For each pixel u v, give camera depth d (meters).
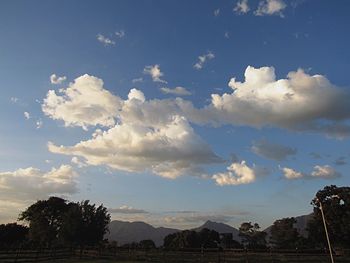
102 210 64.69
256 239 111.75
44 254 45.19
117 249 52.72
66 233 61.78
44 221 81.62
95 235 62.78
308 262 43.81
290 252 48.53
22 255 42.38
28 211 83.12
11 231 83.00
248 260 44.25
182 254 48.41
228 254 47.00
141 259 47.25
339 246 61.19
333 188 61.56
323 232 60.41
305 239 80.56
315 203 62.31
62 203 84.56
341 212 59.31
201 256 46.56
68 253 52.66
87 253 53.56
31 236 80.12
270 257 46.19
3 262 35.56
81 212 63.44
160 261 45.31
